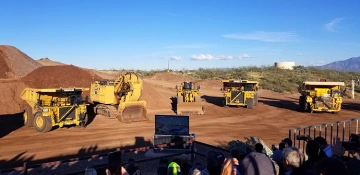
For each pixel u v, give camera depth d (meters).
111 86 21.25
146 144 14.83
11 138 16.16
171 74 57.25
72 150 13.73
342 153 7.43
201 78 60.34
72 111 18.48
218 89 45.91
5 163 11.81
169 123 11.04
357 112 26.75
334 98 25.44
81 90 19.16
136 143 15.03
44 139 15.95
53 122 17.58
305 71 68.38
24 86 27.12
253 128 19.14
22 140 15.72
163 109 26.45
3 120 21.30
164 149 10.96
